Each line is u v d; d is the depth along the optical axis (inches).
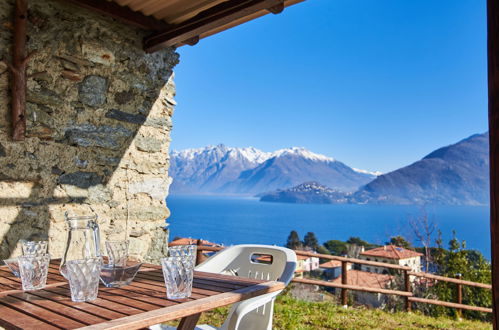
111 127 141.3
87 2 127.5
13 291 57.4
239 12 115.8
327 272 1190.3
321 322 163.9
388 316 192.7
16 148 119.6
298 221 7170.3
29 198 122.1
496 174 57.1
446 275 322.7
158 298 52.1
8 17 118.4
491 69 58.6
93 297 51.6
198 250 179.0
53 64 127.5
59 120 128.7
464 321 224.2
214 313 155.7
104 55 139.1
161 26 144.6
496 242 56.8
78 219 61.9
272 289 59.2
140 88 149.5
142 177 149.9
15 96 117.0
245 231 6402.6
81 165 133.6
